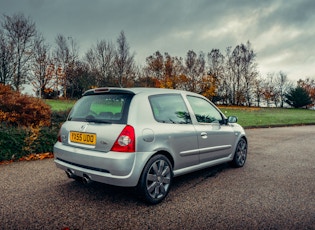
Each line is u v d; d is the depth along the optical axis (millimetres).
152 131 3639
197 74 56281
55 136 7125
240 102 68500
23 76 34688
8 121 7758
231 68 70125
